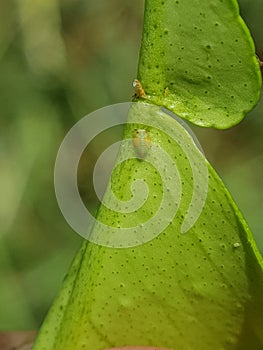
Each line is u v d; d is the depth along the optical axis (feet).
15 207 0.97
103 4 1.00
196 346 0.36
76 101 1.00
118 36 1.01
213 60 0.32
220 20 0.31
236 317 0.35
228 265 0.34
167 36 0.32
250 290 0.34
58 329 0.33
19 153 1.00
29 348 0.46
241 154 0.96
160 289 0.34
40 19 0.97
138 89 0.33
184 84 0.33
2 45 0.98
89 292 0.34
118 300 0.34
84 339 0.35
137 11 1.00
